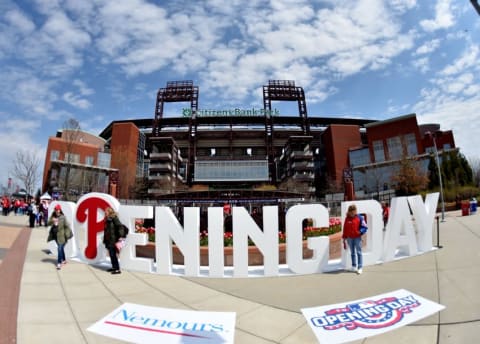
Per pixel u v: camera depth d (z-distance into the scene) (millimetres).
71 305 5117
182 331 4203
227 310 4980
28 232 14664
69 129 46094
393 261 7941
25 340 3822
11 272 6953
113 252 7316
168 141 80438
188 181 89438
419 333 3988
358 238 7160
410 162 41500
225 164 84625
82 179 58531
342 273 7094
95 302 5309
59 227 7730
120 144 73562
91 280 6691
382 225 7926
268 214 7238
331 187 72750
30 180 39438
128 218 7797
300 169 78000
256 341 3910
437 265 7219
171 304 5262
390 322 4355
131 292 5914
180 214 13805
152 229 9820
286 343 3854
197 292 5945
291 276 7055
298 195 13641
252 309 5020
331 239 8992
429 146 64062
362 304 5078
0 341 3754
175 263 8406
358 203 7852
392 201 8367
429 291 5508
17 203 31047
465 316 4387
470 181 34375
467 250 8617
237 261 7078
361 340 3887
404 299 5191
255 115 100312
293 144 81750
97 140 79625
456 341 3719
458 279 6066
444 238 10992
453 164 34781
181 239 7254
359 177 70500
